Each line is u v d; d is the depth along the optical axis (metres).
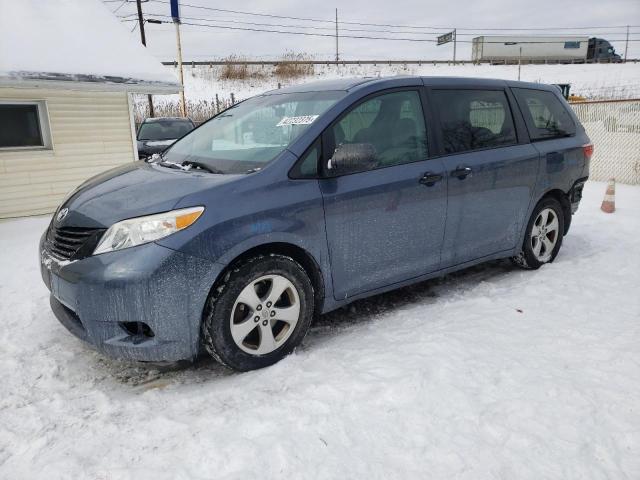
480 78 4.19
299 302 3.03
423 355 2.98
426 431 2.32
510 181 4.11
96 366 3.06
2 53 6.80
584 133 4.98
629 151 10.38
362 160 3.04
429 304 3.91
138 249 2.58
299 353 3.12
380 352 3.06
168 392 2.77
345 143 3.21
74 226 2.85
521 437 2.27
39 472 2.12
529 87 4.57
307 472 2.07
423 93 3.71
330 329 3.54
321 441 2.25
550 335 3.26
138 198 2.82
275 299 2.94
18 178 7.71
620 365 2.86
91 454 2.24
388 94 3.53
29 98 7.59
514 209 4.24
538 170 4.34
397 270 3.54
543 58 49.25
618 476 2.05
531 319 3.51
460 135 3.85
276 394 2.67
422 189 3.50
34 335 3.44
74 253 2.74
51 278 2.86
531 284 4.21
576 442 2.24
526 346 3.11
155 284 2.56
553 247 4.80
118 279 2.55
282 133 3.26
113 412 2.57
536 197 4.41
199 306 2.69
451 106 3.86
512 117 4.29
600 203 8.06
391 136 3.47
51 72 6.88
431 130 3.68
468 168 3.77
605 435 2.28
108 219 2.72
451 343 3.13
